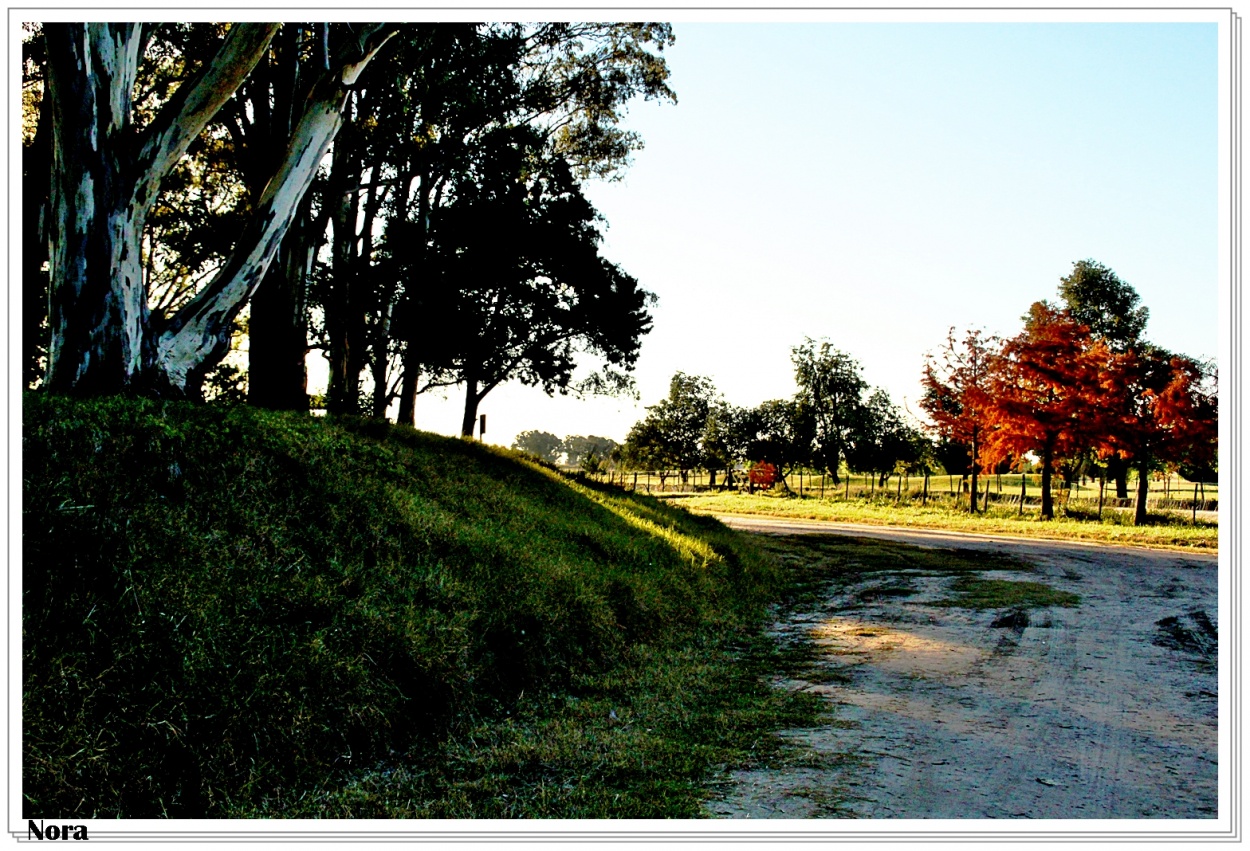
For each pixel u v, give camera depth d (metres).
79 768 4.54
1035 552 22.05
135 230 10.33
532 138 24.31
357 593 7.50
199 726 5.11
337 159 18.09
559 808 5.27
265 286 16.30
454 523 10.32
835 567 19.06
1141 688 8.59
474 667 7.41
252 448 9.39
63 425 7.34
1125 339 57.16
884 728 7.21
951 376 38.66
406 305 22.94
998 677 9.08
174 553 6.39
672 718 7.39
